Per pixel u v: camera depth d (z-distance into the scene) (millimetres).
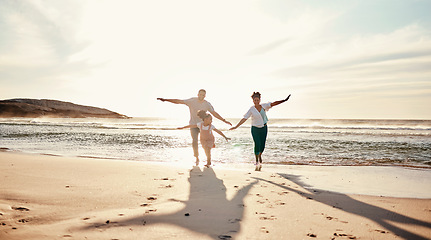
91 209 2975
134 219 2689
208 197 3664
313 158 8766
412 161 8102
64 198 3346
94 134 18891
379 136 18672
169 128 29766
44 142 12922
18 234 2174
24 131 20875
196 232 2396
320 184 4941
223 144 13336
